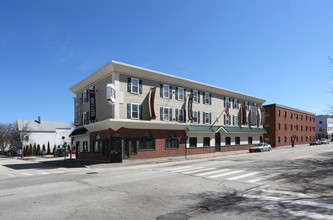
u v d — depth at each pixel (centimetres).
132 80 2384
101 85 2475
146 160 2372
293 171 1336
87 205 713
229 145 3609
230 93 3631
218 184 1013
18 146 5356
